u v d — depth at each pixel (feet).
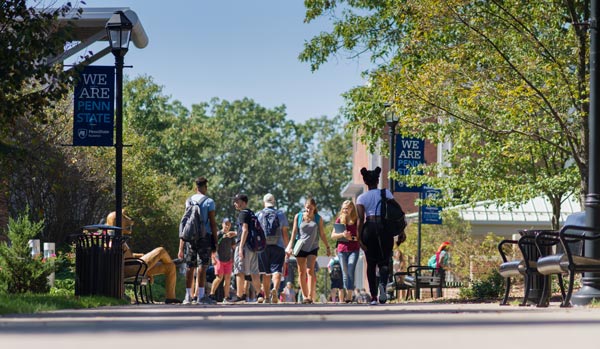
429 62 81.15
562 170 92.73
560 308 46.06
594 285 50.57
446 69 78.33
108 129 76.23
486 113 81.41
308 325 23.93
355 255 77.05
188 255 70.08
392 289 92.43
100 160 137.80
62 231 126.72
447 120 92.22
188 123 362.33
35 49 66.59
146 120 301.02
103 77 76.89
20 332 22.13
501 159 93.25
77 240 63.98
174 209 191.01
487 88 77.46
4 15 65.87
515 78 78.07
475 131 89.40
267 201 79.71
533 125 80.84
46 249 83.71
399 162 106.73
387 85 81.05
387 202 58.49
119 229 65.51
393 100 80.74
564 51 78.33
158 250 75.05
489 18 77.71
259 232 78.07
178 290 138.62
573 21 75.92
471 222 158.81
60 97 67.31
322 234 78.59
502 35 77.87
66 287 90.63
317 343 17.26
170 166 310.65
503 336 19.29
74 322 28.68
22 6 66.28
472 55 78.79
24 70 64.95
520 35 78.33
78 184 125.18
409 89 79.41
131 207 157.07
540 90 78.18
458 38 85.76
